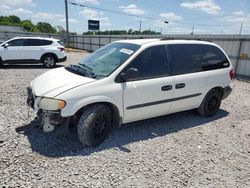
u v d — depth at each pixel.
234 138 4.46
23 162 3.18
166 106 4.45
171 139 4.20
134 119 4.16
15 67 12.55
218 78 5.23
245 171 3.39
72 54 23.56
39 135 3.96
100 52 4.66
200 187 2.95
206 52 5.07
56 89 3.44
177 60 4.54
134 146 3.83
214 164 3.50
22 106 5.43
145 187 2.86
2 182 2.76
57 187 2.75
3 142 3.65
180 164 3.42
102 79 3.67
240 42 12.84
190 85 4.68
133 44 4.33
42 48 12.66
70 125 3.90
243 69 12.89
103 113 3.71
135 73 3.71
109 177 2.99
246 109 6.39
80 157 3.40
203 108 5.25
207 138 4.37
